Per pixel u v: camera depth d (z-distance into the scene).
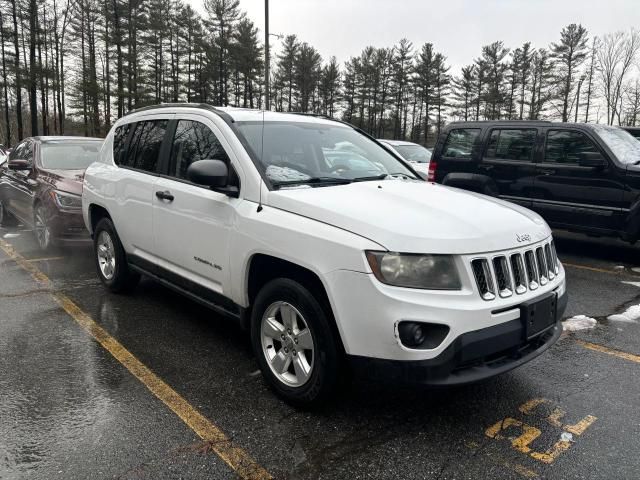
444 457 2.80
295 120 4.41
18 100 45.84
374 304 2.72
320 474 2.64
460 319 2.71
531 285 3.13
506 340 2.88
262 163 3.63
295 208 3.21
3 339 4.30
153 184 4.46
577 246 8.73
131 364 3.87
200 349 4.16
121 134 5.38
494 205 3.51
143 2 48.34
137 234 4.75
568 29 58.91
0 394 3.38
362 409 3.28
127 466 2.67
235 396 3.41
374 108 68.69
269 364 3.38
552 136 7.74
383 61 67.50
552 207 7.70
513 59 63.22
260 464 2.71
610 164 7.08
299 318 3.19
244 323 3.65
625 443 2.95
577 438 3.00
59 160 8.01
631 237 6.99
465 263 2.78
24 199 8.10
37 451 2.78
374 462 2.74
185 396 3.40
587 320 5.02
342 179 3.83
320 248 2.94
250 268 3.49
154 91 53.41
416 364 2.70
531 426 3.12
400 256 2.74
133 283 5.43
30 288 5.75
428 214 3.05
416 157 13.20
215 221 3.71
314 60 68.25
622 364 4.03
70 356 3.99
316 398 3.09
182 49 55.50
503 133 8.30
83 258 7.23
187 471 2.64
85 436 2.92
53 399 3.33
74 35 51.00
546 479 2.63
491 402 3.40
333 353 2.97
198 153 4.10
